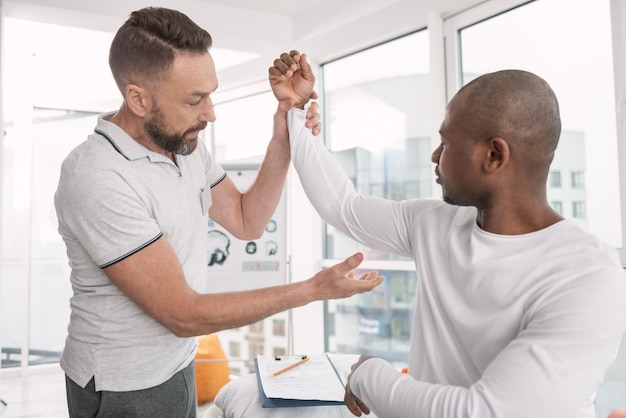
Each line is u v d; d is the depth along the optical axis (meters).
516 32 2.82
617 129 2.36
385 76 3.58
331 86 3.97
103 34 4.21
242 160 4.51
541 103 0.80
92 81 4.99
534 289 0.78
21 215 4.79
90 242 1.27
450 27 3.13
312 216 3.99
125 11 3.37
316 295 1.19
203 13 3.67
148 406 1.39
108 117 1.46
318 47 3.87
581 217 2.53
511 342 0.76
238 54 4.24
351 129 3.82
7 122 4.74
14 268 4.76
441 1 3.10
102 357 1.36
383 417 0.85
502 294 0.80
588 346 0.70
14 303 4.76
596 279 0.73
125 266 1.25
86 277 1.37
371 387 0.85
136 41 1.26
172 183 1.38
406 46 3.44
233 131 4.57
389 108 3.56
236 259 3.77
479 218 0.90
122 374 1.36
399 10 3.33
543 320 0.74
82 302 1.39
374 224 1.08
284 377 1.74
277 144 1.51
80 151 1.33
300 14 3.95
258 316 1.22
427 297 0.95
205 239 1.52
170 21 1.27
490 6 2.90
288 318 3.85
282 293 1.21
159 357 1.39
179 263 1.30
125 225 1.25
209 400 3.78
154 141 1.35
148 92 1.29
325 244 4.06
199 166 1.52
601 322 0.71
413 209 1.04
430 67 3.13
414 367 0.98
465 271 0.86
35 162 4.92
